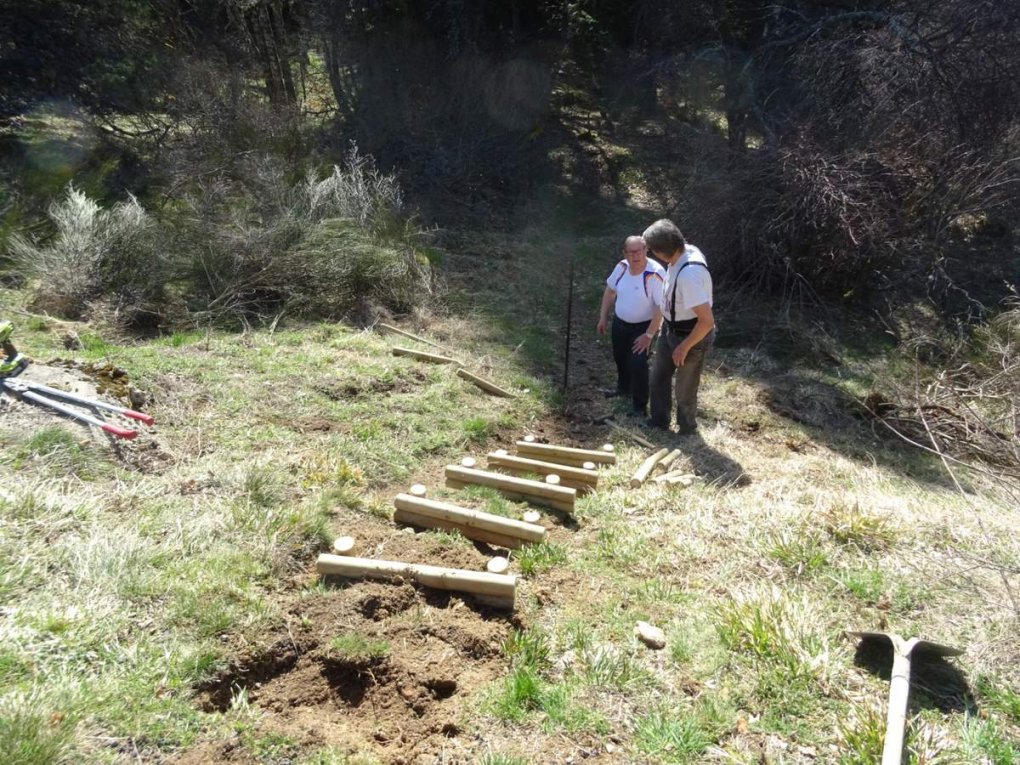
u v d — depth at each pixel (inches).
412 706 113.4
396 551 150.7
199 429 194.7
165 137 449.4
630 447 230.7
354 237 339.6
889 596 144.9
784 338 351.9
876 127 402.3
